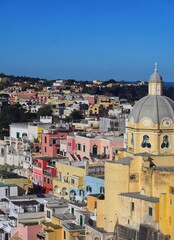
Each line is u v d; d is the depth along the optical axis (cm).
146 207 9725
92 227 10656
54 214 12169
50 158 16900
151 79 11200
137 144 10912
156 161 10512
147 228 9556
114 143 16100
